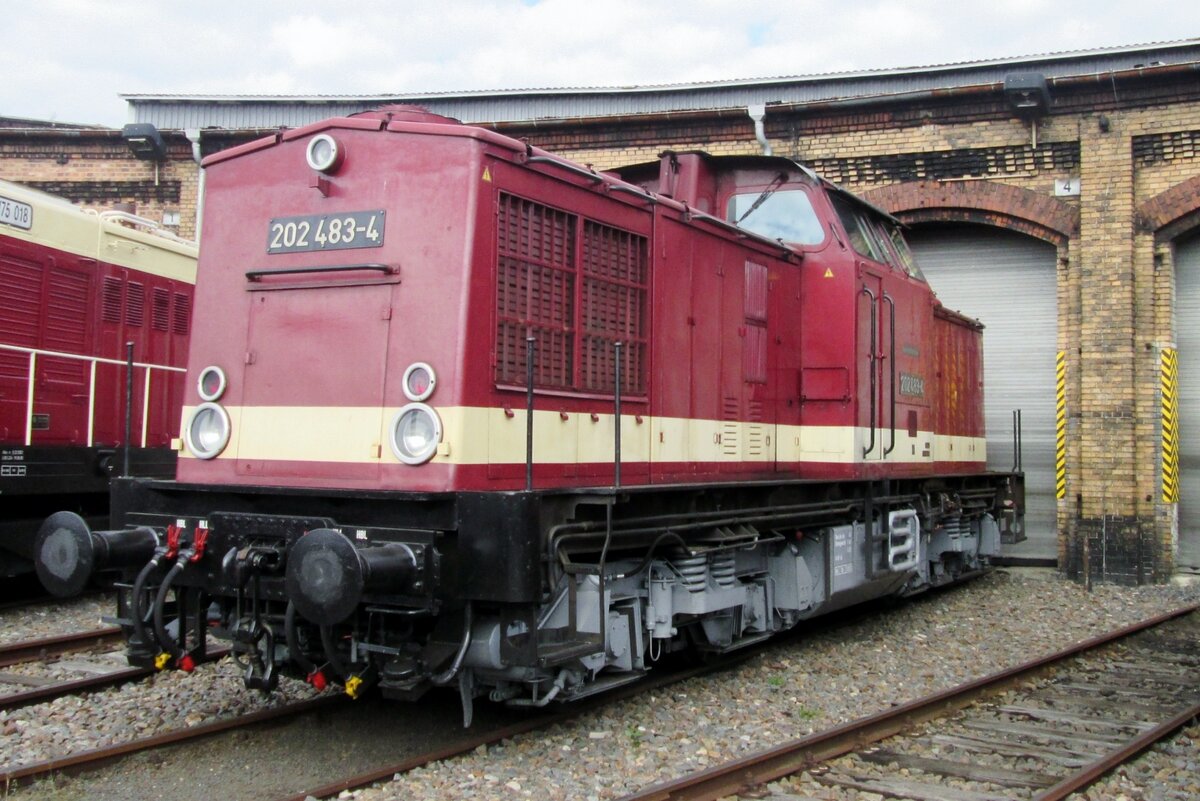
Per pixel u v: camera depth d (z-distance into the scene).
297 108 15.06
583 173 5.64
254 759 4.88
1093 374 12.15
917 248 13.92
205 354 5.55
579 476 5.52
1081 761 5.09
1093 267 12.16
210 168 5.73
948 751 5.21
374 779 4.48
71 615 8.76
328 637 4.57
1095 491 12.10
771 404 7.38
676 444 6.29
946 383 10.33
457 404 4.84
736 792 4.50
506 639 4.70
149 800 4.38
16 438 8.60
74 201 14.98
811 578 7.34
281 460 5.24
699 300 6.58
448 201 5.02
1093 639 8.09
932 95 12.58
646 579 5.84
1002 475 11.33
